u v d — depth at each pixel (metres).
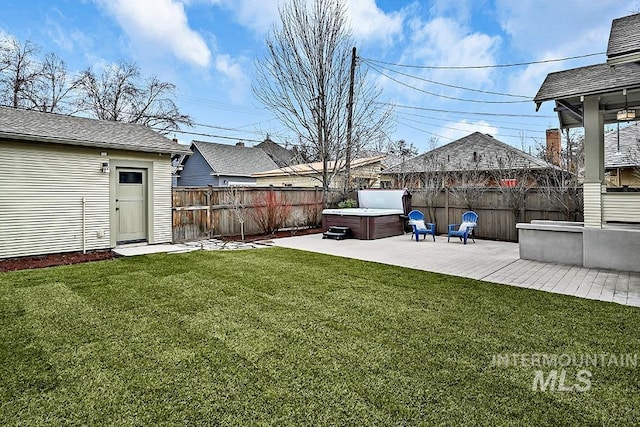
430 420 2.03
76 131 7.80
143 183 8.67
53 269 5.91
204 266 6.20
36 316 3.68
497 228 10.07
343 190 13.27
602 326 3.43
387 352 2.87
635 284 5.05
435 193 11.40
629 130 12.92
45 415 2.08
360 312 3.84
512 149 15.70
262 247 8.52
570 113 7.12
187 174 24.25
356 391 2.31
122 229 8.37
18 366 2.64
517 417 2.05
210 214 9.98
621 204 5.89
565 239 6.47
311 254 7.55
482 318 3.65
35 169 7.00
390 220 10.80
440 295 4.49
